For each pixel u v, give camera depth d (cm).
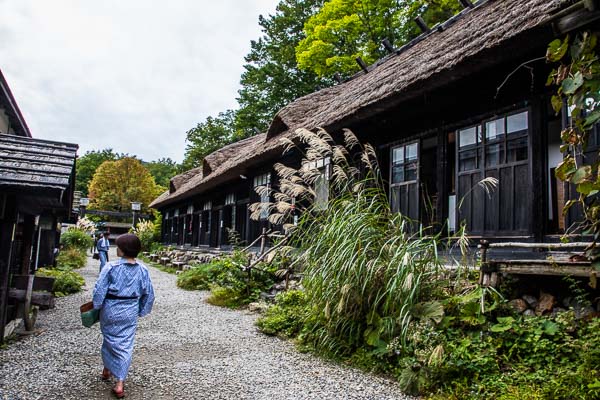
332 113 723
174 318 677
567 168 264
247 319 671
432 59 541
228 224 1434
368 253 440
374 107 576
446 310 400
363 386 363
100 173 4425
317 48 1614
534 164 457
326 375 392
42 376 372
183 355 460
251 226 1195
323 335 470
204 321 654
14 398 318
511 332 354
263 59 2373
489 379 323
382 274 431
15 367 393
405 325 383
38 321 612
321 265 462
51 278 558
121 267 351
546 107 455
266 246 1048
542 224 446
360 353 426
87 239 2012
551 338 339
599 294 347
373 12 1584
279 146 825
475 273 436
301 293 616
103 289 338
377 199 503
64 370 391
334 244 446
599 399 271
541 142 455
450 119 578
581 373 289
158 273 1508
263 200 1093
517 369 324
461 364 340
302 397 337
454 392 324
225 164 1316
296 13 2153
